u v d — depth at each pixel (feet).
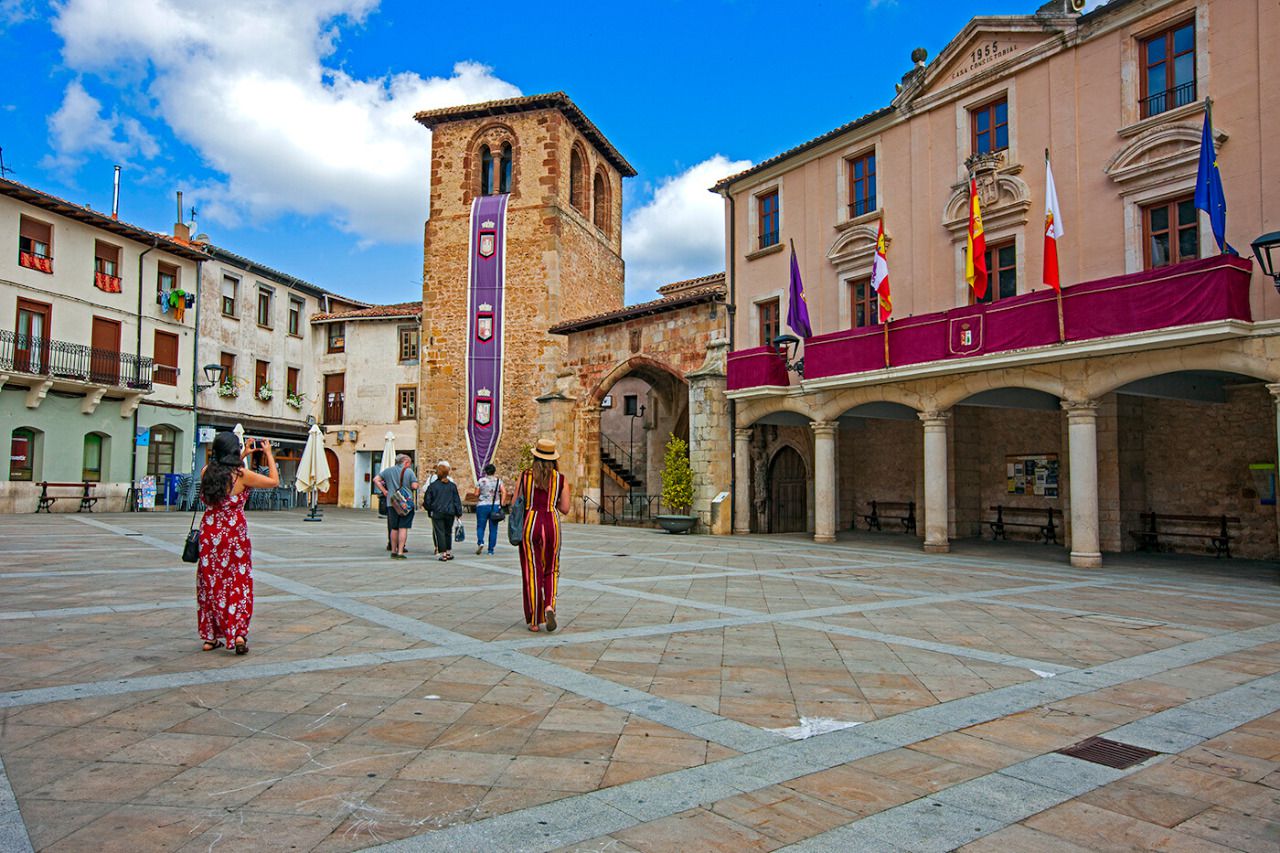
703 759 13.07
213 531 19.65
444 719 14.84
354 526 74.43
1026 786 12.28
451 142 105.40
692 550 53.88
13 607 25.32
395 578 34.94
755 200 74.79
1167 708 16.70
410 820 10.52
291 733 13.89
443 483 44.27
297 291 131.54
